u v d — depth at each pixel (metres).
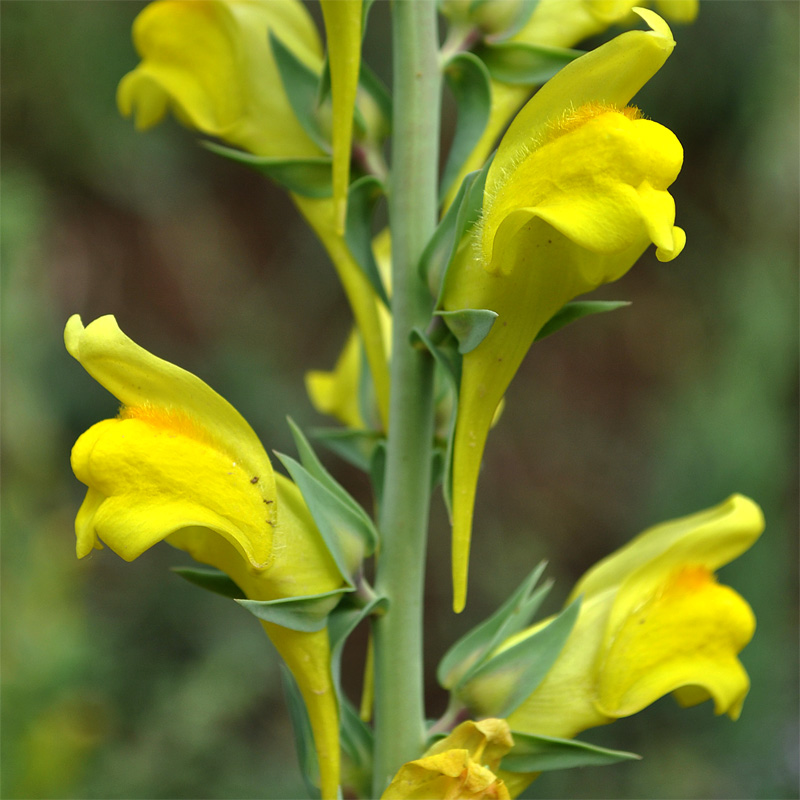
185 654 0.45
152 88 0.19
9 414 0.35
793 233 0.62
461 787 0.17
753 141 0.60
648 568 0.18
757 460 0.49
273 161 0.18
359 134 0.18
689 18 0.19
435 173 0.18
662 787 0.43
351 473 0.55
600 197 0.16
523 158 0.17
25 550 0.33
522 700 0.18
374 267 0.19
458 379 0.17
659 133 0.17
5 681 0.30
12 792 0.29
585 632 0.18
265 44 0.19
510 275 0.17
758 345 0.53
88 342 0.17
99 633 0.41
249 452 0.17
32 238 0.40
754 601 0.45
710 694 0.19
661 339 0.65
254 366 0.54
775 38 0.57
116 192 0.59
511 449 0.61
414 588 0.18
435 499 0.54
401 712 0.18
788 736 0.44
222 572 0.18
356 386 0.20
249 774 0.40
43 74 0.54
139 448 0.17
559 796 0.43
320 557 0.18
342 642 0.18
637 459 0.62
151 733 0.39
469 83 0.18
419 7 0.18
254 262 0.62
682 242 0.16
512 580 0.55
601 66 0.17
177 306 0.59
